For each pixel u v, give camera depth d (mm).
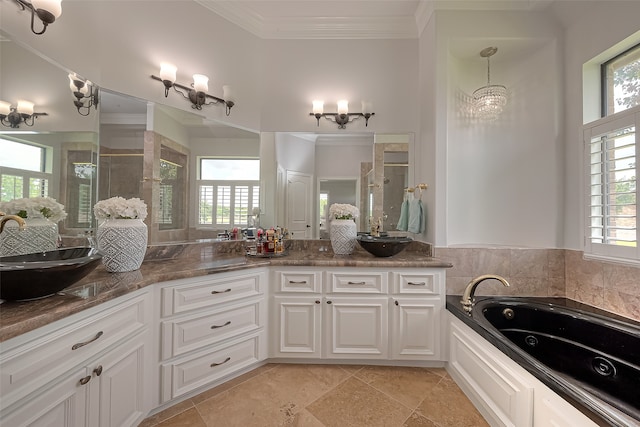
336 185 2521
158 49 2031
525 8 2059
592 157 1768
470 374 1581
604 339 1546
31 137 1467
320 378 1775
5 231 1291
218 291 1677
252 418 1431
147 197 2010
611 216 1637
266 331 1906
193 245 2129
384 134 2504
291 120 2520
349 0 2225
